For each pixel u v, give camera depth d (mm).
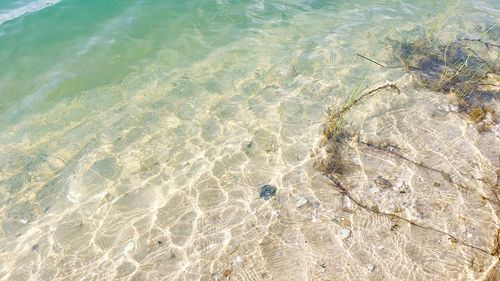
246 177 1021
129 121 1219
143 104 1281
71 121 1230
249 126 1177
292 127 1166
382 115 1190
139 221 932
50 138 1173
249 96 1291
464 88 1281
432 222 884
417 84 1316
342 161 1041
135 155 1104
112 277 822
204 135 1155
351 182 987
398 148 1075
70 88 1354
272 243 861
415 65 1409
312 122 1181
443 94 1268
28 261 863
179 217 934
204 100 1284
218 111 1237
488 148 1065
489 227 869
